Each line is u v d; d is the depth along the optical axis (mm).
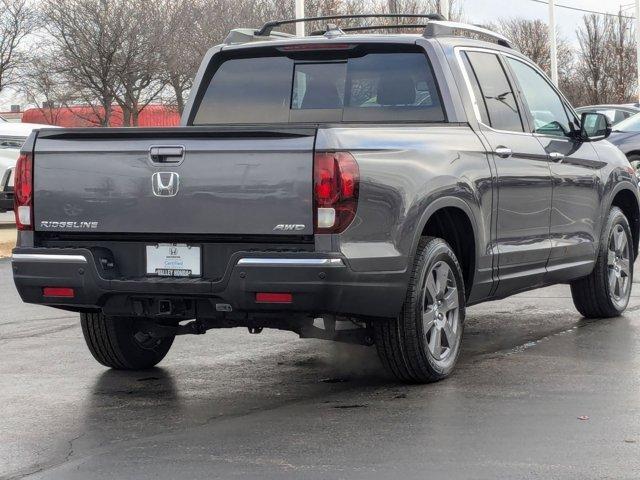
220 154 6816
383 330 7297
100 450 6039
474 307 11070
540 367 7988
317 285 6625
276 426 6457
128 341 8102
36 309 11742
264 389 7562
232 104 8758
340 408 6883
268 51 8664
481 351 8688
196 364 8523
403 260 7066
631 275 10484
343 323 7434
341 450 5887
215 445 6059
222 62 8859
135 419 6750
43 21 48688
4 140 20891
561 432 6125
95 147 7133
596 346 8781
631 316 10336
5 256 17922
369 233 6836
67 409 7059
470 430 6227
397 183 7031
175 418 6754
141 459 5824
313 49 8461
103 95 46719
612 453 5691
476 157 7906
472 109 8156
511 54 9086
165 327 7832
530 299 11602
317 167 6621
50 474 5594
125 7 46531
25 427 6598
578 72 82188
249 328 7648
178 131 6898
